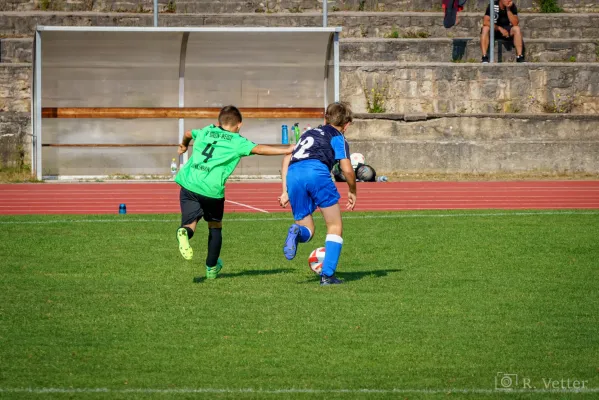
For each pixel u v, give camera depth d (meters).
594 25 98.62
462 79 88.06
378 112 86.94
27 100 87.12
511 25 93.06
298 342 21.00
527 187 70.56
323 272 27.83
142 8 98.62
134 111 77.31
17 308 24.58
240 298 25.86
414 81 87.94
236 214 48.84
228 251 35.44
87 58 76.56
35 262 32.47
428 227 42.78
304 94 79.81
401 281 28.64
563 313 24.12
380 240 38.31
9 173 78.75
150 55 76.94
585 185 72.62
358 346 20.66
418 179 81.31
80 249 35.62
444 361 19.50
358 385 17.88
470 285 28.00
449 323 22.86
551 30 98.44
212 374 18.53
